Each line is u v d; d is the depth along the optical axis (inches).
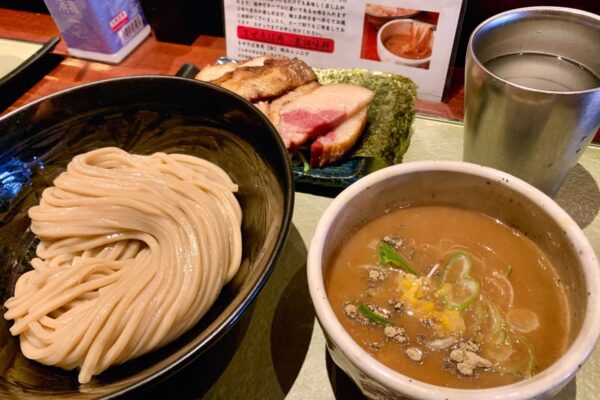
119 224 9.9
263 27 14.0
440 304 7.6
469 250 8.3
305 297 9.9
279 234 7.9
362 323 7.5
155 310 8.6
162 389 8.6
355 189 8.0
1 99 14.8
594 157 12.2
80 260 9.7
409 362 7.1
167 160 11.2
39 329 8.7
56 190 10.7
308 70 13.8
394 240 8.4
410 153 12.7
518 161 10.3
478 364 6.9
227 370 9.0
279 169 9.1
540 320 7.4
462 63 15.5
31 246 10.7
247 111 9.9
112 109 11.1
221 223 9.8
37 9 18.3
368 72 13.8
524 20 10.5
